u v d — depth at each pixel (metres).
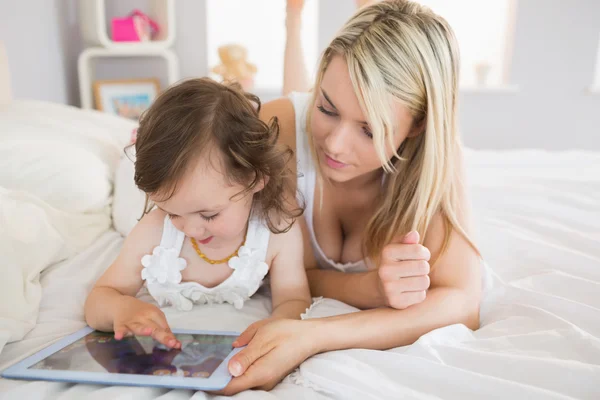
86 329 0.78
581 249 1.09
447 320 0.80
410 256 0.79
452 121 0.89
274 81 2.94
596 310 0.81
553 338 0.72
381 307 0.87
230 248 0.91
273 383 0.67
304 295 0.92
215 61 2.88
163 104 0.78
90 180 1.12
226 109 0.79
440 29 0.84
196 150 0.74
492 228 1.17
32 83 1.99
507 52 2.96
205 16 2.71
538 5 2.88
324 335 0.72
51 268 0.93
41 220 0.90
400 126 0.83
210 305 0.92
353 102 0.79
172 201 0.74
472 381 0.63
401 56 0.79
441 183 0.89
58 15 2.23
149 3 2.59
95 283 0.90
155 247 0.89
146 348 0.71
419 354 0.70
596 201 1.37
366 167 0.86
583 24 2.91
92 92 2.45
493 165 1.75
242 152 0.78
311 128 0.91
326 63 0.86
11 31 1.83
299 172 1.01
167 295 0.89
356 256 1.06
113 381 0.62
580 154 1.91
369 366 0.67
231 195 0.77
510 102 3.01
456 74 0.87
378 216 0.98
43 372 0.64
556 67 2.96
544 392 0.60
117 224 1.14
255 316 0.88
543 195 1.41
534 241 1.09
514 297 0.90
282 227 0.92
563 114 3.03
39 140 1.13
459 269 0.87
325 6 2.80
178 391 0.64
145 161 0.74
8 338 0.70
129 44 2.34
